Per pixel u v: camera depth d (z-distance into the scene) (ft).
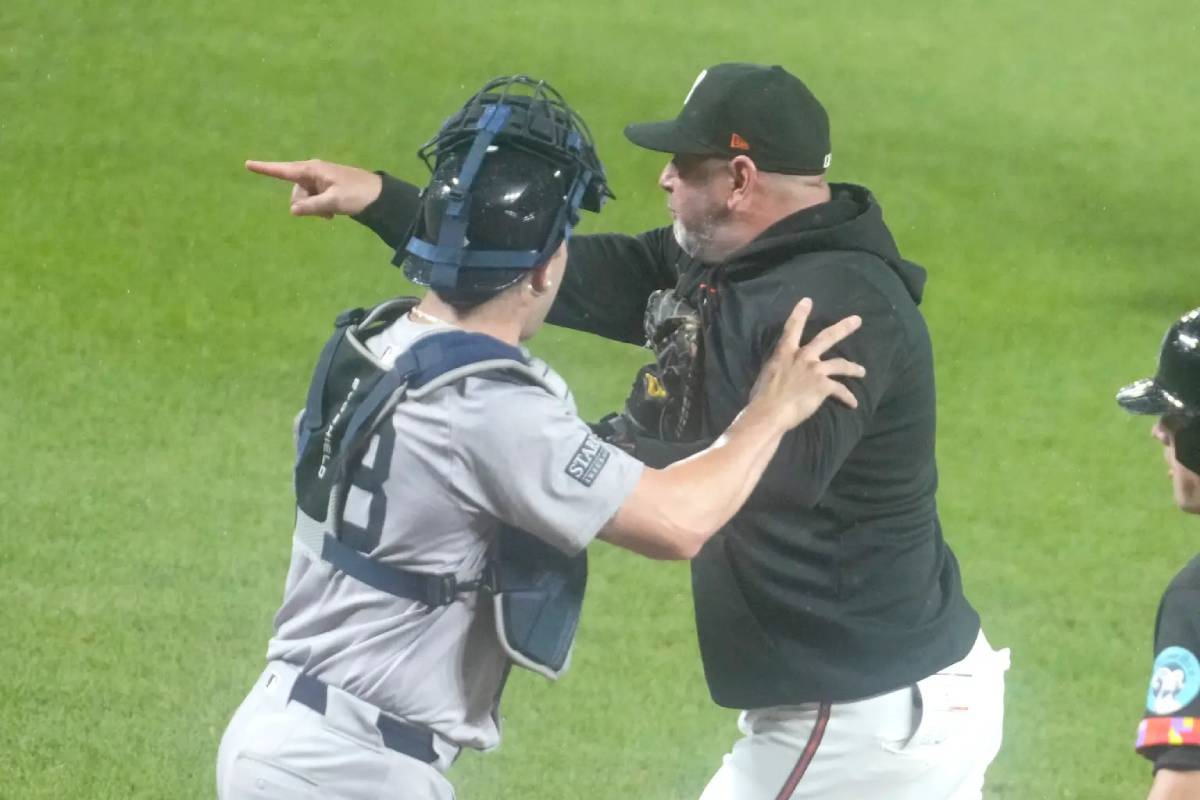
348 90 173.06
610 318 53.47
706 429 46.24
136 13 183.11
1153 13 230.07
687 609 83.56
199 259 131.44
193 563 83.61
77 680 71.41
